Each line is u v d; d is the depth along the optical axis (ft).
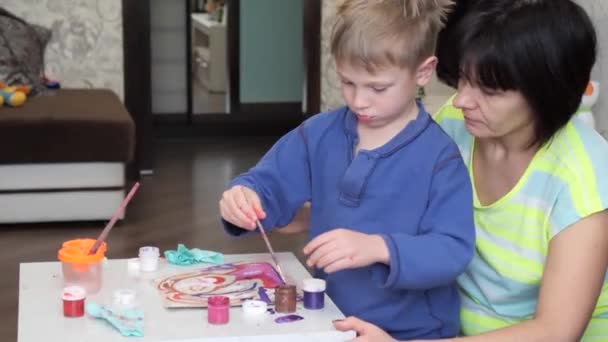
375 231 4.26
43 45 15.96
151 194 15.01
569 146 4.31
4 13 15.70
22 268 4.68
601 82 10.98
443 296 4.42
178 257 4.84
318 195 4.50
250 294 4.28
